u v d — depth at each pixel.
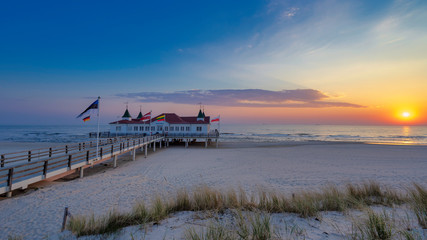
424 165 21.41
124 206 9.59
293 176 16.38
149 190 12.29
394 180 14.93
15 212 8.77
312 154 29.52
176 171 18.00
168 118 46.94
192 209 6.82
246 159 24.98
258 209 6.14
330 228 4.77
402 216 5.30
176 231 5.05
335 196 7.04
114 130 45.88
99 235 5.19
